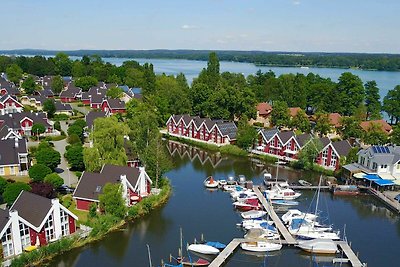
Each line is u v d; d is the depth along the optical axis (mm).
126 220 65938
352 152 92375
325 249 57281
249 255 57062
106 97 169375
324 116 122125
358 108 142375
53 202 55094
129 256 55344
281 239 60531
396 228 66625
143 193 72312
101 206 65312
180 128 131125
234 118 143250
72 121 139500
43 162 81500
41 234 54375
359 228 66438
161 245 58688
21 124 115000
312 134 112750
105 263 53406
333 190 82250
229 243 58656
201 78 184000
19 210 56750
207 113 140625
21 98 171000
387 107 142000
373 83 149500
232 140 119250
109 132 79688
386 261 55594
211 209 72688
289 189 79938
